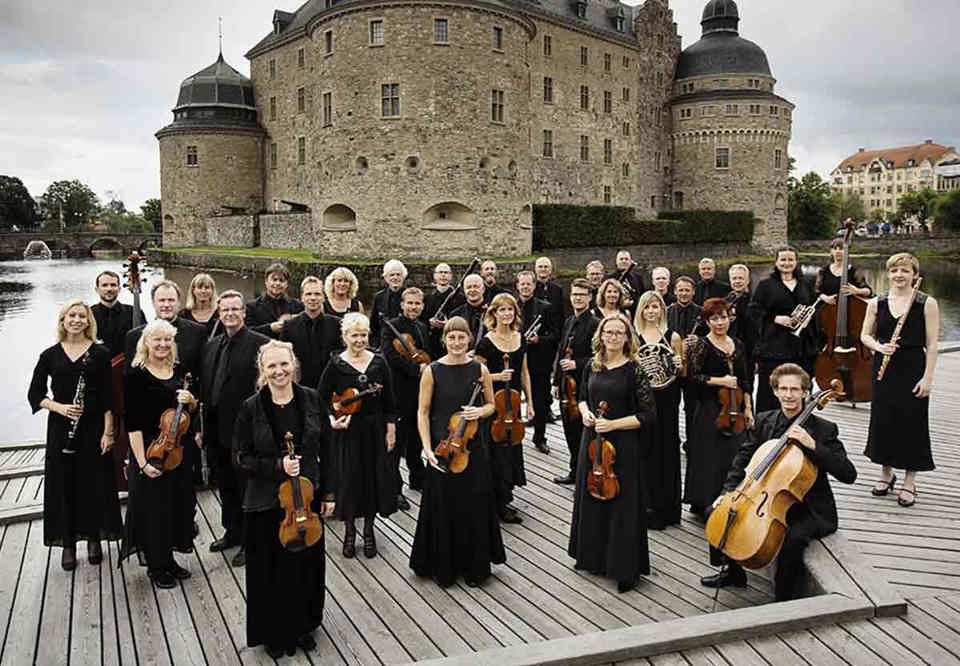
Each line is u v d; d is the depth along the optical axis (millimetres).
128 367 6363
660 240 53844
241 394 6488
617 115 58906
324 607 5629
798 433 5398
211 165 58656
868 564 5371
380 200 36188
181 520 6008
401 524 7352
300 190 55719
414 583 6023
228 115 59375
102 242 82250
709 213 58594
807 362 9102
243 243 54250
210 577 6121
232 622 5418
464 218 37094
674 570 6184
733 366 6941
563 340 8328
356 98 36312
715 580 5879
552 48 53531
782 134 63031
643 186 62312
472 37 36062
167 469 5832
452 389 6062
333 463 6477
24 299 36875
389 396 6590
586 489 5996
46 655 4977
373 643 5129
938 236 76000
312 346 7770
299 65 54781
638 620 5398
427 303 10266
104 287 7773
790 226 81562
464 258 36844
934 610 5105
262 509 4926
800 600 5078
